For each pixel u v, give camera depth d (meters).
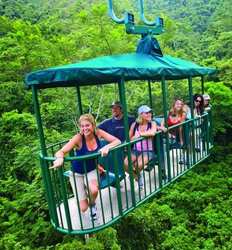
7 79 13.41
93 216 4.92
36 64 13.10
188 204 12.63
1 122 12.52
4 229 9.54
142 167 5.72
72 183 4.97
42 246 9.27
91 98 12.25
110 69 4.93
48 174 5.00
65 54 13.55
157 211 11.68
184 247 10.50
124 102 5.17
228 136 16.88
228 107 14.59
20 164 10.49
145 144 6.04
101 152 4.68
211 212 11.95
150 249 10.09
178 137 7.36
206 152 8.67
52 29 17.50
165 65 6.47
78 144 4.83
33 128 11.52
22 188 10.59
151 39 6.88
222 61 16.16
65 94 12.27
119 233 9.70
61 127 12.27
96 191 4.81
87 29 13.63
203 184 13.69
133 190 5.37
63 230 4.91
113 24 14.21
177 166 6.99
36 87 4.95
